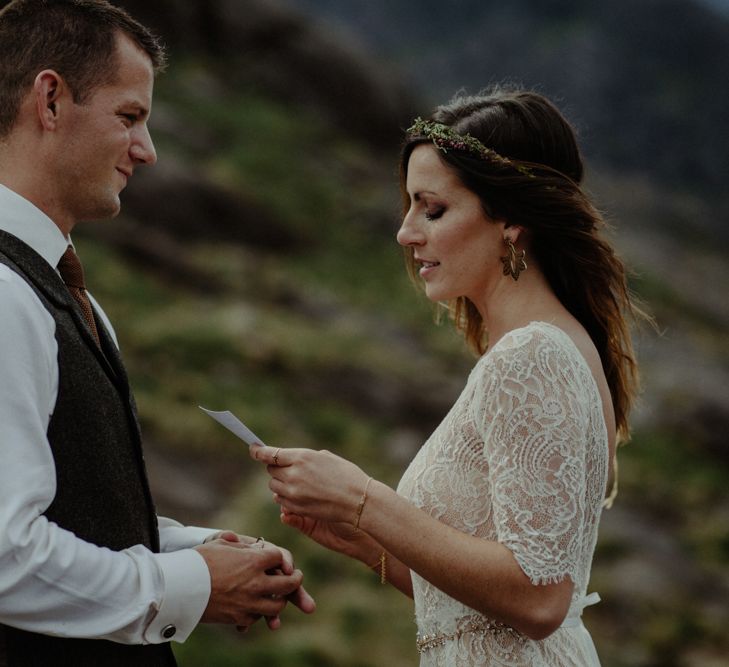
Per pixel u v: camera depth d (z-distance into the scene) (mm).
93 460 2191
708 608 10422
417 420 12852
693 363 19688
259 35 24750
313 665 7219
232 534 2688
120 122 2307
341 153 23234
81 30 2258
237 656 6930
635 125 47062
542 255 2590
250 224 17844
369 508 2322
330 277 17594
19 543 1988
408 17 53375
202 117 21328
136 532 2311
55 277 2234
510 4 52969
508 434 2258
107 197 2324
